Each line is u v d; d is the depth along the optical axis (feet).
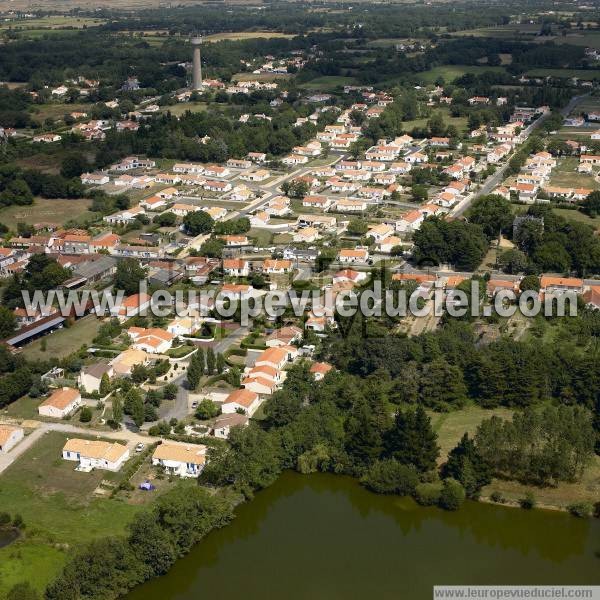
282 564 615.98
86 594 565.94
